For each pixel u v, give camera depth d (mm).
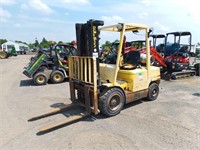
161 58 8648
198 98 5582
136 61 4941
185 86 7297
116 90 4094
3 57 26031
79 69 4188
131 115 4227
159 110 4547
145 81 4898
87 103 3992
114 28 4430
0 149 2941
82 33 4004
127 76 4574
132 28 4617
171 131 3439
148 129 3525
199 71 9711
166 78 8766
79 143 3059
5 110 4699
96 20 3602
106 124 3754
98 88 3914
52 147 2969
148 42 4758
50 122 3918
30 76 7969
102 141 3104
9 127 3717
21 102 5371
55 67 8336
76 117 3826
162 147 2920
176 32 8727
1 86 7711
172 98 5578
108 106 3992
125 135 3297
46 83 8070
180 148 2895
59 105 5055
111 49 7512
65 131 3486
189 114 4277
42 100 5551
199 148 2896
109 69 4211
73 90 4547
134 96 4633
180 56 9008
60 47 8766
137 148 2895
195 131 3438
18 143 3111
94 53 3678
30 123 3887
